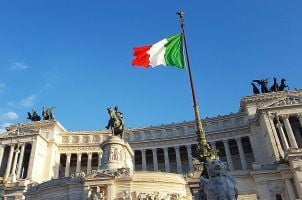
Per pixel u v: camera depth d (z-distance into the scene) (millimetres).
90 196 47812
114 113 65938
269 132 83250
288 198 62281
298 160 64312
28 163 91188
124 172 50469
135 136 104125
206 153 24766
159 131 103938
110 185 48781
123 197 47875
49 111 102375
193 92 28344
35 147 88312
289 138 82000
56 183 52312
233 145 101438
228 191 20672
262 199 62188
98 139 102125
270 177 64688
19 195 65688
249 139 94938
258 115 89125
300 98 86938
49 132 96500
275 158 78750
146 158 104562
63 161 100125
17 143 90312
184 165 102750
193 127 102500
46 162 91125
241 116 98812
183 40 31438
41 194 53281
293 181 63719
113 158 58438
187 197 51438
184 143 99750
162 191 50188
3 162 89750
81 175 51219
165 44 34531
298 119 87625
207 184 21312
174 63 33656
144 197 48281
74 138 101625
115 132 65125
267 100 95188
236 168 98750
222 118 100250
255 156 89250
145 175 51031
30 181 70625
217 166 21578
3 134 92375
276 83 99188
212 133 97812
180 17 32438
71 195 49531
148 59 34562
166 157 98688
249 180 65188
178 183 52156
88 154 98562
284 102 87312
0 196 65125
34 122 98500
